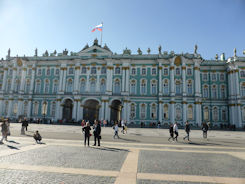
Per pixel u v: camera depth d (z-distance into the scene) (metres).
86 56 57.16
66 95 54.47
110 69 54.59
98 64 55.72
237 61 52.47
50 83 57.19
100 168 9.53
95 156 12.16
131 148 15.53
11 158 10.98
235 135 30.03
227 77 54.84
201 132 35.34
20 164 9.84
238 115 50.44
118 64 54.97
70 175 8.39
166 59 53.56
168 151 14.60
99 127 16.53
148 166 10.09
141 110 52.72
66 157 11.63
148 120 51.91
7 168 9.12
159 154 13.34
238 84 51.91
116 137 23.75
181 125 50.41
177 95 51.75
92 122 52.34
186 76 52.88
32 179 7.75
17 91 58.22
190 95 51.75
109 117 52.22
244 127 48.56
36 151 13.16
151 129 40.03
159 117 51.19
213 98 54.50
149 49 56.59
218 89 55.00
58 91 55.12
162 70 54.03
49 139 19.36
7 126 17.22
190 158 12.27
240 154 13.86
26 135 22.41
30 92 56.50
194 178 8.34
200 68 56.44
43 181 7.55
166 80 53.41
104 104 52.50
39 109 55.75
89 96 53.44
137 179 8.06
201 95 53.47
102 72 55.41
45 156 11.75
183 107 50.81
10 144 15.76
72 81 55.91
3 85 58.59
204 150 15.45
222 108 53.78
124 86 53.38
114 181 7.77
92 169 9.34
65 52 58.62
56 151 13.39
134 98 53.38
